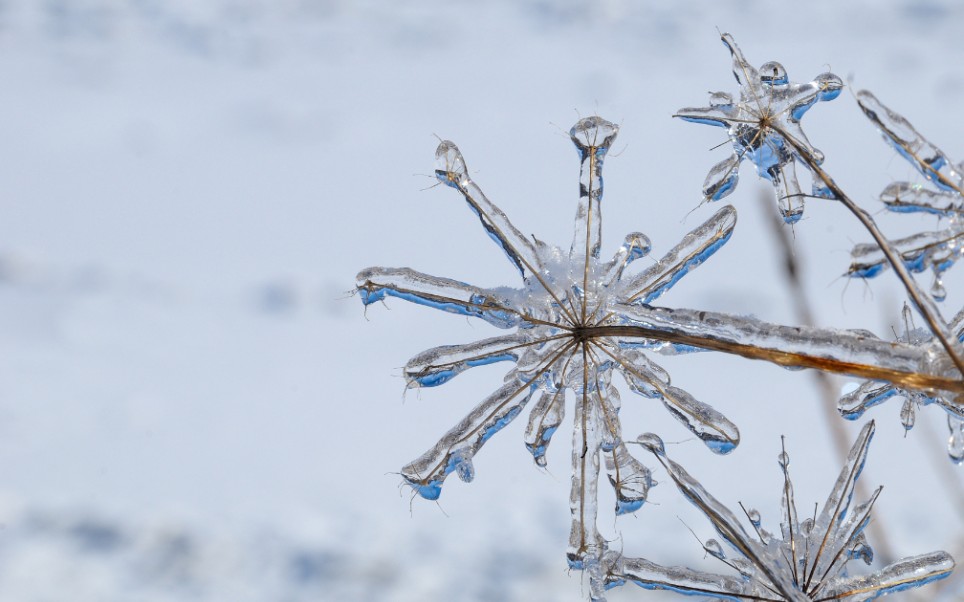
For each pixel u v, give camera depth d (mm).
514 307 755
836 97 771
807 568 751
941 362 728
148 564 2703
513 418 755
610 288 756
